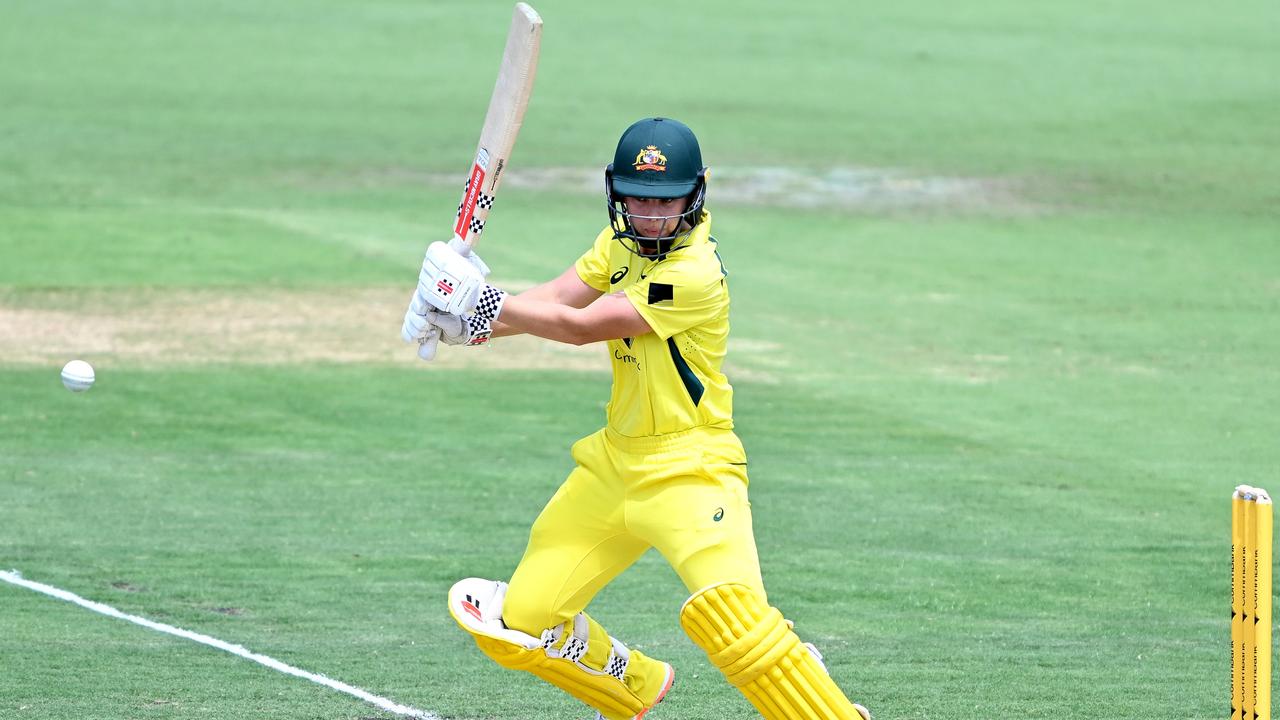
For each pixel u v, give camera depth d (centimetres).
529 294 2062
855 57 13062
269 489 3597
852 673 2447
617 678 2038
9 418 4191
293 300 5822
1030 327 5681
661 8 15438
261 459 3875
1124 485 3772
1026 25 15075
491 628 1941
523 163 8869
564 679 2008
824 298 6128
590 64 12275
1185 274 6656
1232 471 3912
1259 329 5681
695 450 1895
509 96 1872
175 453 3909
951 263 6831
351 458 3909
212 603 2750
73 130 9200
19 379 4625
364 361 5012
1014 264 6831
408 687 2330
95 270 6159
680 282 1861
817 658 1852
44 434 4044
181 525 3275
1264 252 7125
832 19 15138
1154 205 8188
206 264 6350
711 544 1856
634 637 2645
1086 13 15938
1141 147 9794
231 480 3666
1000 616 2784
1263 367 5119
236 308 5666
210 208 7444
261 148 9006
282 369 4875
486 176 1900
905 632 2681
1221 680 2427
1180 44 14000
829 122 10400
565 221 7425
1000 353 5284
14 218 7000
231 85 10981
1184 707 2292
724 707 2291
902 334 5547
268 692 2283
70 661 2400
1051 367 5094
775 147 9556
